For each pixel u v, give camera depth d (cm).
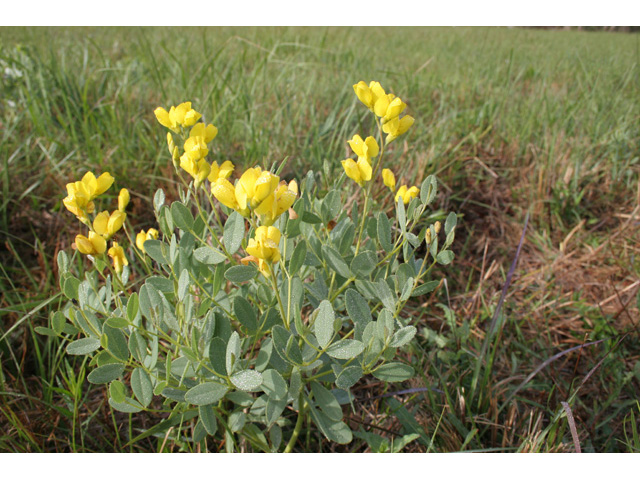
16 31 174
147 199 79
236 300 43
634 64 142
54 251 74
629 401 55
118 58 154
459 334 61
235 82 115
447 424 51
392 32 258
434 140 97
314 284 47
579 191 92
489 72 146
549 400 54
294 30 204
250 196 35
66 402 52
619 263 78
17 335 60
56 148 89
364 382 58
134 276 68
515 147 101
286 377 44
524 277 78
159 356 51
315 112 107
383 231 46
